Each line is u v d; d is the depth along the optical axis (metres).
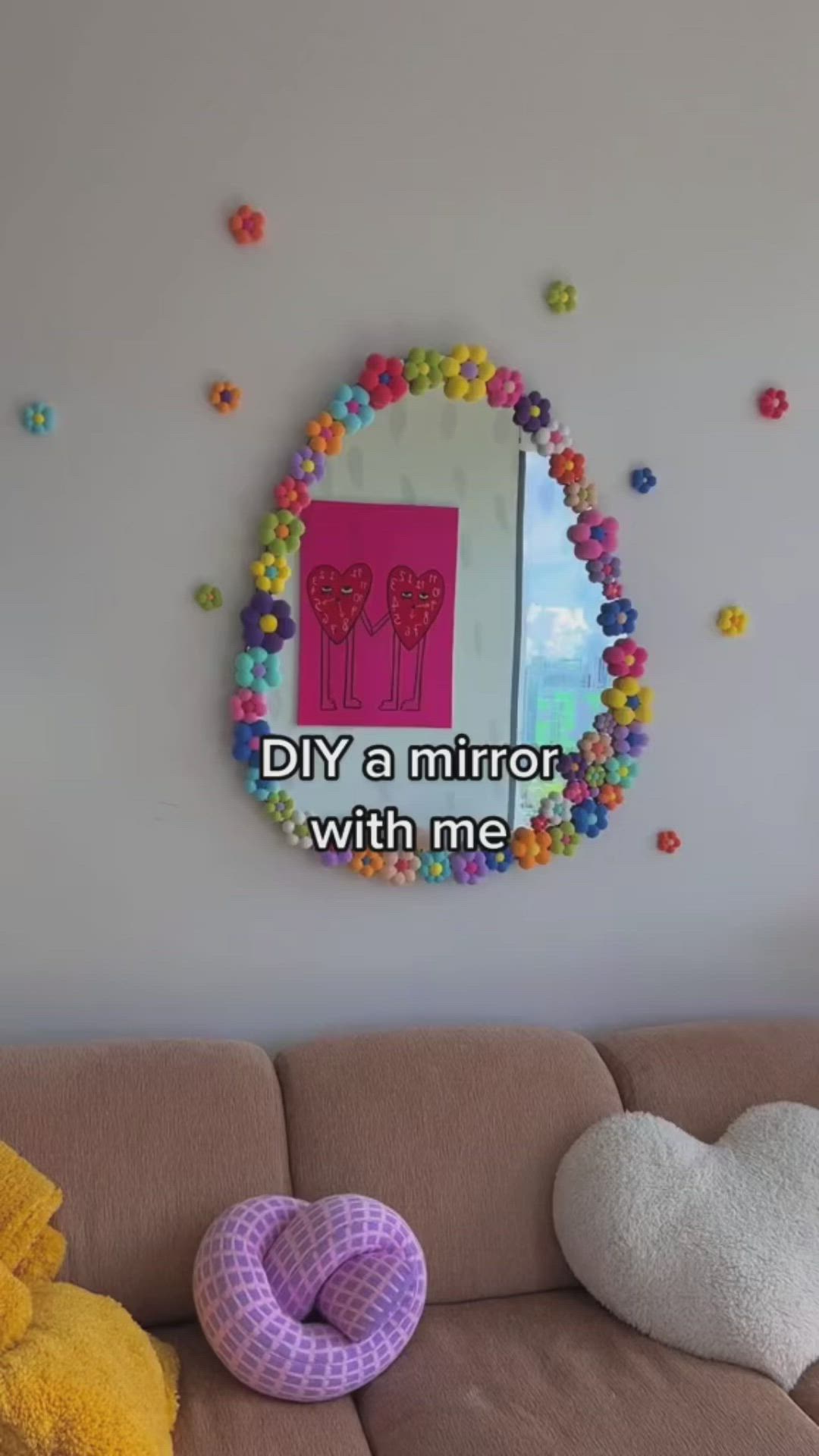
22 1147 1.51
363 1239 1.49
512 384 1.83
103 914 1.81
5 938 1.79
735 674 2.03
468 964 1.97
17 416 1.70
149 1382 1.32
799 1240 1.56
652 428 1.93
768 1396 1.42
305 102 1.74
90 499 1.74
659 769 2.01
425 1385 1.42
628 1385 1.43
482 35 1.80
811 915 2.13
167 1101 1.59
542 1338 1.53
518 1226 1.65
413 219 1.80
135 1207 1.52
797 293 1.98
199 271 1.74
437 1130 1.66
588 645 1.92
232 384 1.76
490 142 1.82
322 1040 1.77
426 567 1.85
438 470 1.83
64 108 1.67
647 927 2.04
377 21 1.76
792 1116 1.70
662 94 1.88
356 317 1.80
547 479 1.88
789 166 1.96
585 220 1.87
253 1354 1.39
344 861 1.86
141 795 1.80
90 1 1.66
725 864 2.07
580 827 1.94
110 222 1.70
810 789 2.10
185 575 1.78
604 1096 1.75
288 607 1.79
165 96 1.70
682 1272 1.54
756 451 1.99
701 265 1.93
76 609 1.75
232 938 1.87
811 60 1.95
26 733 1.75
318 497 1.80
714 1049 1.85
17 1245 1.39
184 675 1.80
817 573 2.04
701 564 1.98
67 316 1.70
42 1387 1.18
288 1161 1.63
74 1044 1.70
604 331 1.90
